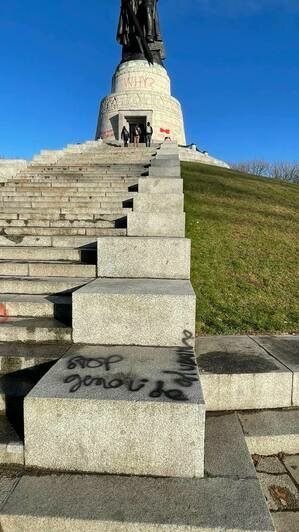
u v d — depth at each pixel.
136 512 2.21
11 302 4.38
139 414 2.53
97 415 2.55
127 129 29.91
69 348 3.63
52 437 2.60
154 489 2.42
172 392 2.68
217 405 3.60
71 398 2.57
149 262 4.94
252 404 3.61
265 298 6.01
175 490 2.41
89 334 3.75
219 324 5.10
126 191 10.06
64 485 2.45
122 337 3.72
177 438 2.53
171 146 15.21
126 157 16.94
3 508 2.23
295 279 6.79
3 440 2.75
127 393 2.66
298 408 3.65
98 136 32.66
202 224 9.62
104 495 2.36
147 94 30.16
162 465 2.56
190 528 2.12
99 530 2.16
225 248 8.07
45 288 4.82
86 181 11.49
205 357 4.03
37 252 5.98
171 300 3.63
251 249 8.13
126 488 2.43
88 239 6.45
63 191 10.41
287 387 3.62
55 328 3.86
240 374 3.57
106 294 3.68
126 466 2.58
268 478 2.91
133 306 3.67
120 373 3.02
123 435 2.56
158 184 7.27
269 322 5.22
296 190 17.78
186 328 3.66
